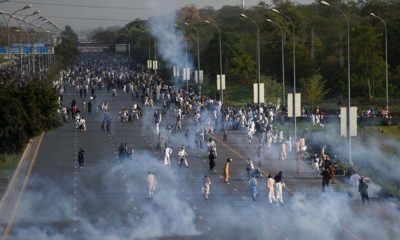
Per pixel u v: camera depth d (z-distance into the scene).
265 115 182.88
